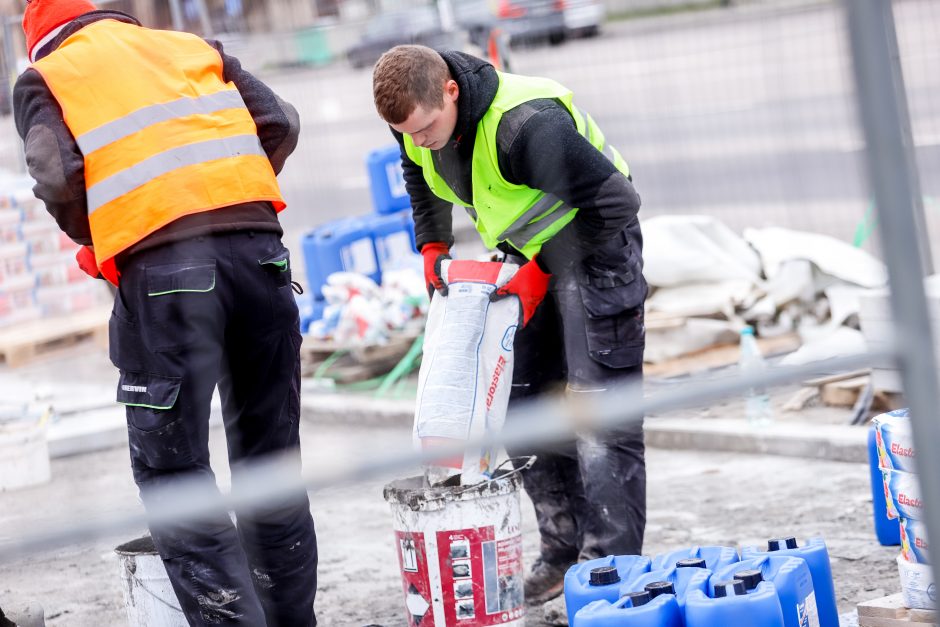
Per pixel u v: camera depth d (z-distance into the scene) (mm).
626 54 14000
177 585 5531
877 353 3602
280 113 6043
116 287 5660
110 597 8117
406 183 7023
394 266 13992
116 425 12531
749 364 10336
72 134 5516
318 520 9539
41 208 15750
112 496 10320
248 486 4246
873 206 3627
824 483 9055
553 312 6906
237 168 5703
